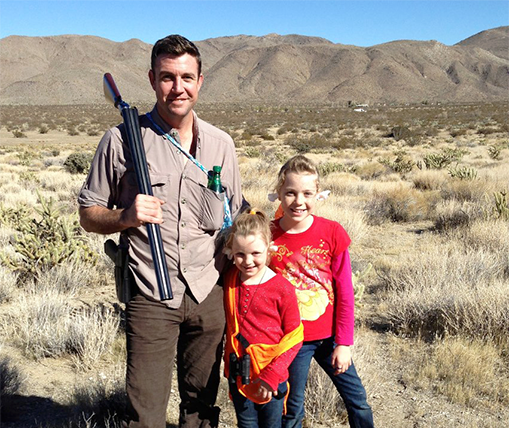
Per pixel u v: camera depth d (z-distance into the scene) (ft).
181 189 8.86
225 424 12.90
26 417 12.88
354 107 518.78
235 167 9.67
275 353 8.97
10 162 110.42
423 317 18.90
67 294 21.75
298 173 9.26
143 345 8.99
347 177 68.23
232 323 9.26
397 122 254.68
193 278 9.00
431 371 15.21
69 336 16.62
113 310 19.80
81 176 72.13
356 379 9.87
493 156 103.19
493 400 14.01
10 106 582.35
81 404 13.19
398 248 31.63
